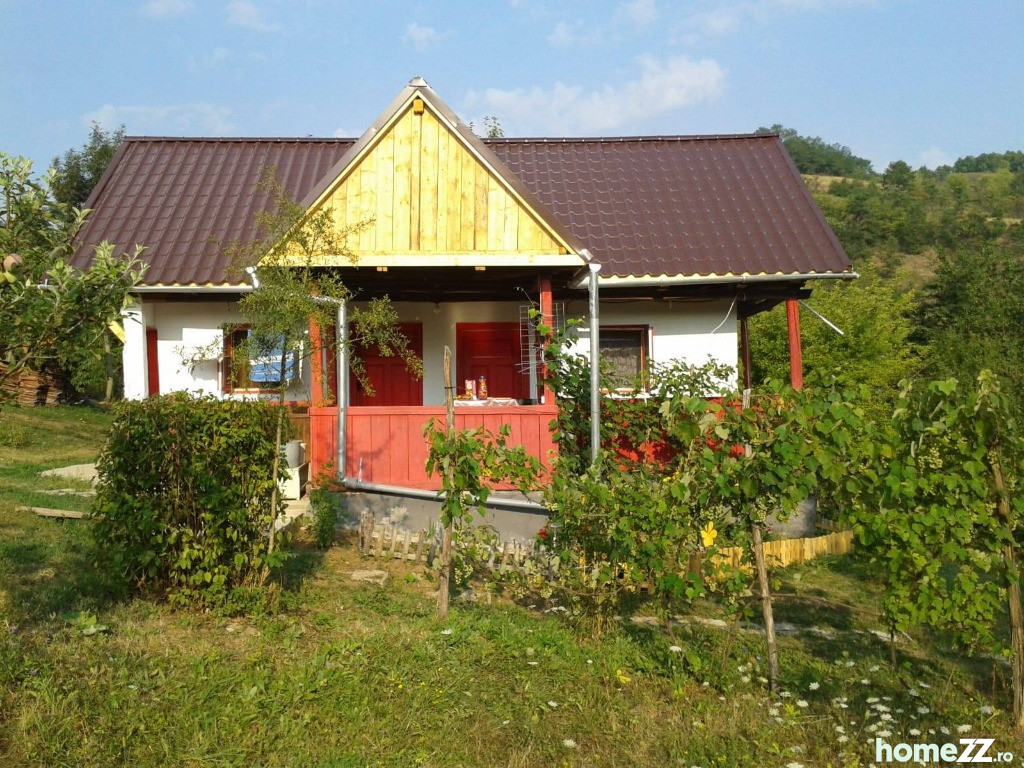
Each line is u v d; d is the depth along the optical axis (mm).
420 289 12844
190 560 6664
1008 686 6152
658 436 11047
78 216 4832
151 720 4930
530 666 6109
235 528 6883
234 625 6625
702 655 6363
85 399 25125
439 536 9648
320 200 10555
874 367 20391
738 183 15031
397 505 10523
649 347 13578
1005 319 25125
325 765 4668
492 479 6961
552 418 10906
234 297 12875
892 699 5859
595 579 6855
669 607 7480
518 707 5480
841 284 22688
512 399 13945
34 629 5984
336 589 7930
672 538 6273
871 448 5605
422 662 6000
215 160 15930
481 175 10695
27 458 14961
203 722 4973
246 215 14227
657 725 5391
